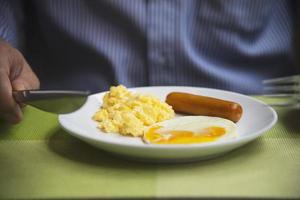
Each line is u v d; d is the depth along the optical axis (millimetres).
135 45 878
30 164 504
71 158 518
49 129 614
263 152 525
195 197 421
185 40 866
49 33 898
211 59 905
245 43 906
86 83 896
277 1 936
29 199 425
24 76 649
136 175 470
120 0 855
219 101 580
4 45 673
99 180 461
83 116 591
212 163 496
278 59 916
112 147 482
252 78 905
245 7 883
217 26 884
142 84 896
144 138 518
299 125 611
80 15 874
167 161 492
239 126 561
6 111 577
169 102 623
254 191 431
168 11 853
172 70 881
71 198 426
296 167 485
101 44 872
